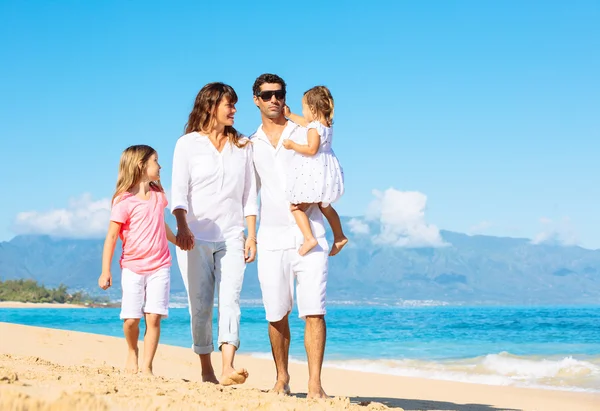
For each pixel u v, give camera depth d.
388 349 15.99
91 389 3.18
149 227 4.76
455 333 23.64
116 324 31.09
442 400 7.16
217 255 4.80
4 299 175.38
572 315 51.81
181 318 37.41
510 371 11.19
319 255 4.34
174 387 3.63
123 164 4.77
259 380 7.96
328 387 7.89
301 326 23.78
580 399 7.79
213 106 4.73
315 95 4.47
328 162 4.36
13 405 2.72
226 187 4.77
